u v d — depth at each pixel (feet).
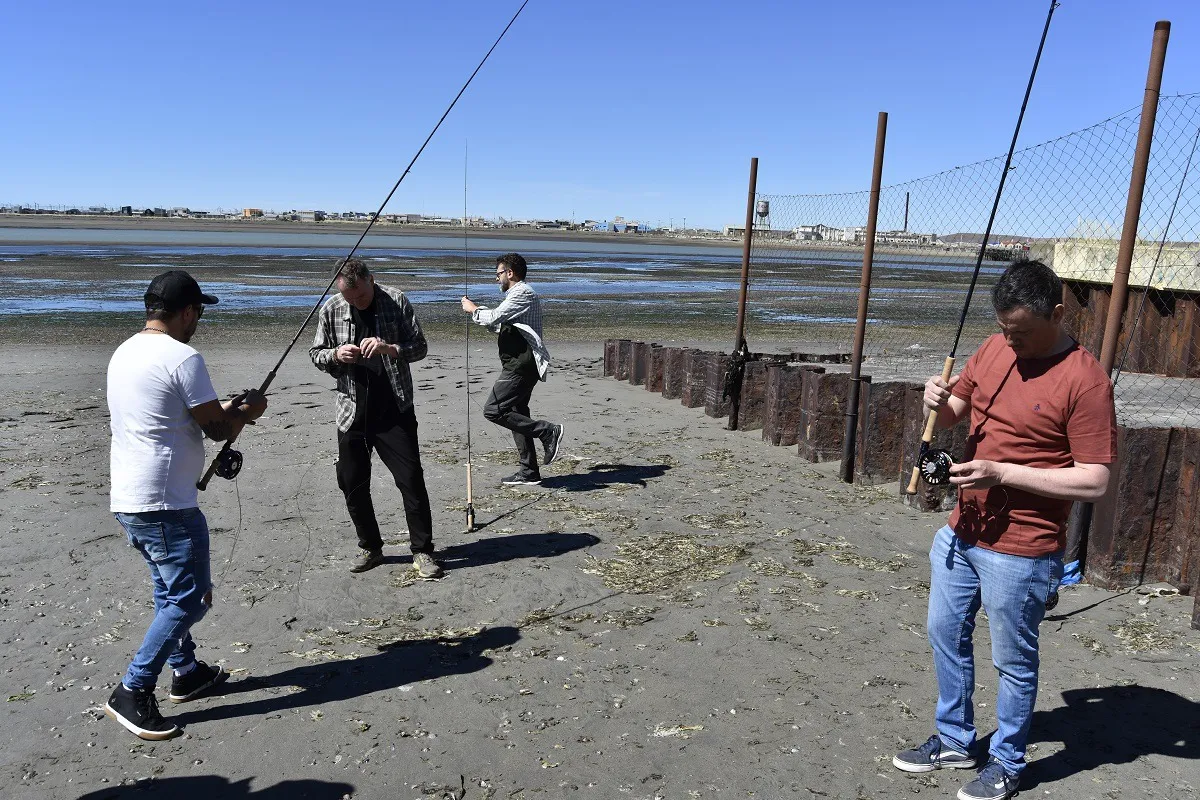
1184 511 16.06
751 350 50.90
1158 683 12.96
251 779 10.68
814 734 11.66
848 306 74.18
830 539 19.34
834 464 25.53
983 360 10.28
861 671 13.38
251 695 12.67
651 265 173.47
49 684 12.82
